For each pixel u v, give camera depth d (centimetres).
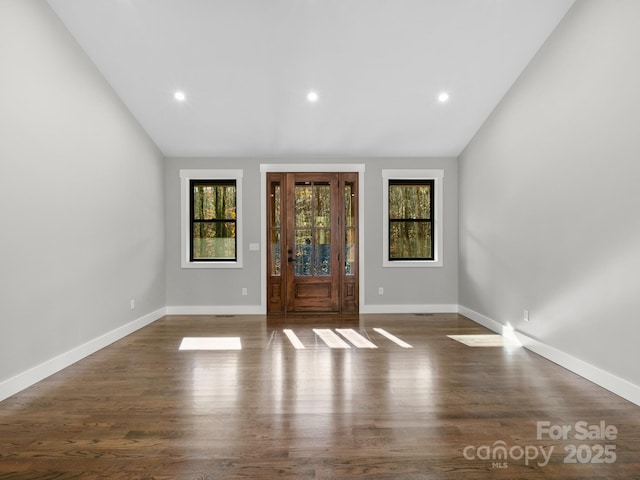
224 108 512
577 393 305
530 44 407
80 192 402
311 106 512
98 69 437
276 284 638
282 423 256
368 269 639
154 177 586
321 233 641
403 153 630
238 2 361
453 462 212
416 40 406
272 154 627
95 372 357
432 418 263
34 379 329
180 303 628
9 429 249
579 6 349
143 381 333
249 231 634
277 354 411
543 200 404
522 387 318
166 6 364
